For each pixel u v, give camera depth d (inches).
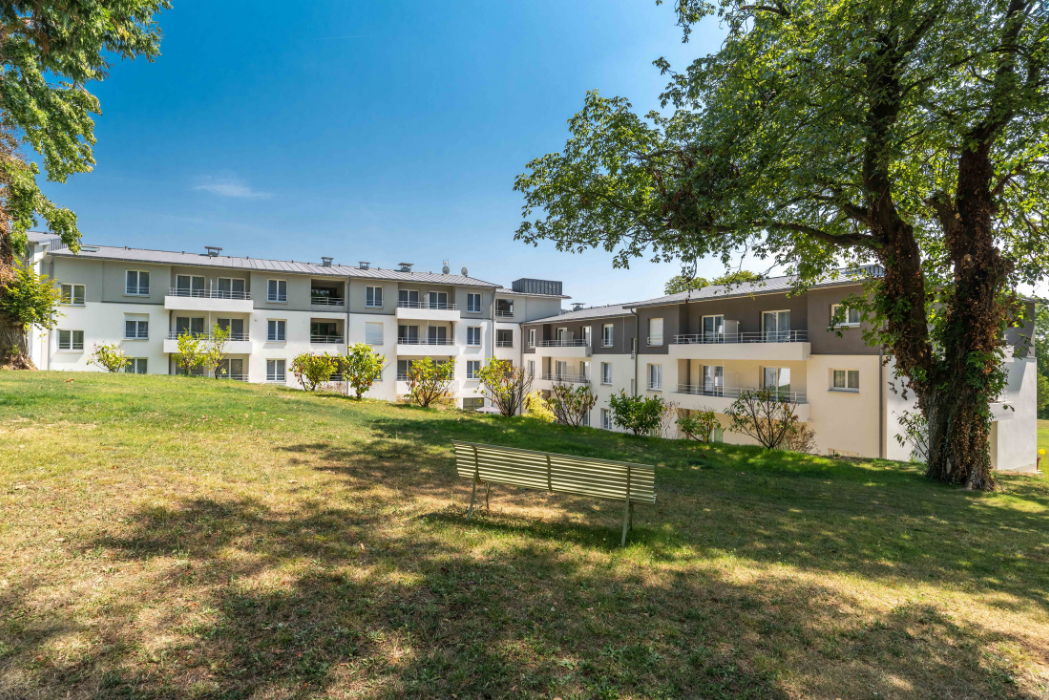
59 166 609.3
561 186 505.0
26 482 217.2
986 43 326.6
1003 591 191.5
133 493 215.2
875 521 289.4
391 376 1443.2
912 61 350.0
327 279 1400.1
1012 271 438.3
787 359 861.2
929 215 513.0
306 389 892.0
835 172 373.7
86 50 416.5
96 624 119.5
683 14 432.1
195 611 128.6
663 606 153.1
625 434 673.0
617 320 1321.4
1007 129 352.2
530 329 1710.1
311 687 103.7
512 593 153.4
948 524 293.3
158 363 1191.6
